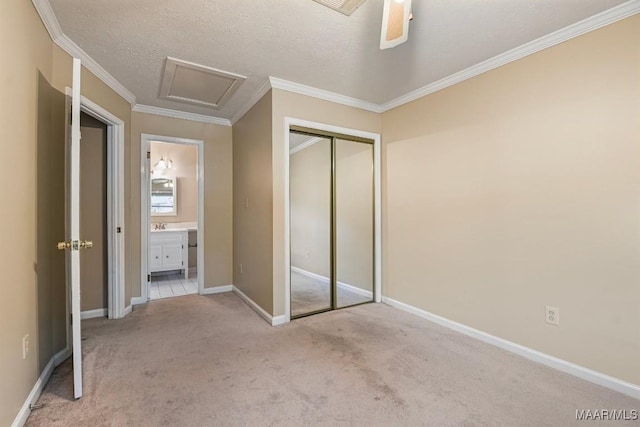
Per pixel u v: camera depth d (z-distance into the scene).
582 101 1.96
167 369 2.06
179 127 3.77
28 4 1.62
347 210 3.48
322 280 3.39
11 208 1.43
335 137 3.26
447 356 2.25
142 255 3.56
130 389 1.83
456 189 2.71
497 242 2.41
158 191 5.35
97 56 2.39
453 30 2.03
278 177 2.90
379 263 3.52
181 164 5.53
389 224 3.41
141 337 2.59
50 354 1.98
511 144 2.32
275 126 2.86
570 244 2.02
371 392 1.81
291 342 2.49
